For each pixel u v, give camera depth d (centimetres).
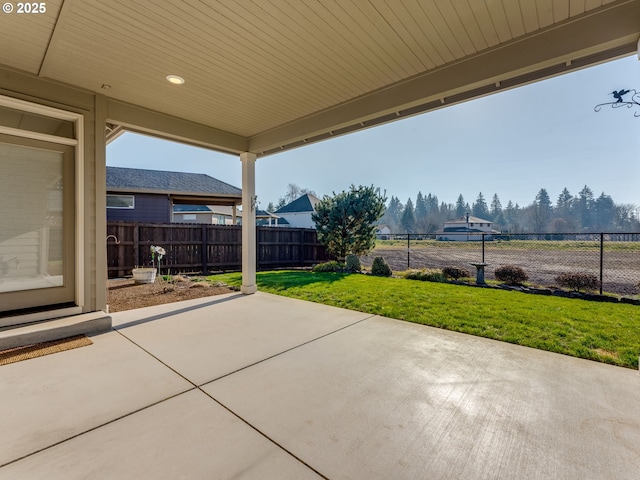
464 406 222
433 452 175
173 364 289
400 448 178
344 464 166
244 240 616
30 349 321
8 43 302
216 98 434
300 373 273
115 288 652
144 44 308
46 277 382
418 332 382
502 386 250
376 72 365
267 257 1016
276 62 343
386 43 309
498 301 519
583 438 187
